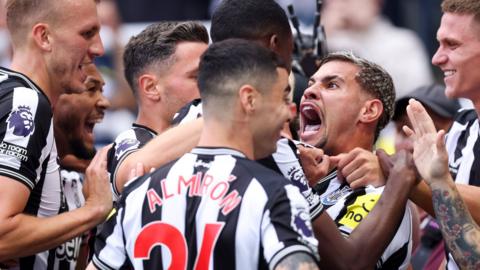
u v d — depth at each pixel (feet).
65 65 35.83
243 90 29.27
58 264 38.04
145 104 37.88
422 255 47.47
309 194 32.04
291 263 27.96
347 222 34.81
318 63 41.91
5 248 33.50
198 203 29.27
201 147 30.07
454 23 37.42
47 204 35.73
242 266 28.68
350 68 37.58
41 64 35.76
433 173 34.01
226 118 29.63
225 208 28.96
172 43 37.42
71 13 35.53
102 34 67.56
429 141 34.35
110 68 67.21
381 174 35.55
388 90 37.96
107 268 30.35
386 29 74.95
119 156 35.58
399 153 34.99
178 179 29.84
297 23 43.73
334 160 35.86
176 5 76.07
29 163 34.01
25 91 34.53
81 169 41.06
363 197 35.17
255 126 29.63
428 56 75.31
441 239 46.47
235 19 33.01
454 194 34.01
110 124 64.08
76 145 40.73
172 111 37.58
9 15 35.86
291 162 32.48
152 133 37.47
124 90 64.54
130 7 75.77
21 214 33.86
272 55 29.73
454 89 37.93
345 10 73.46
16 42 35.91
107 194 34.99
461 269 34.42
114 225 30.53
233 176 29.32
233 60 29.37
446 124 47.14
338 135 37.58
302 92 41.14
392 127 59.26
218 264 28.78
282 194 28.89
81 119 40.42
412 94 47.47
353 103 37.37
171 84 37.37
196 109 34.58
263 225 28.60
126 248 30.17
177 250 29.25
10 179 33.55
